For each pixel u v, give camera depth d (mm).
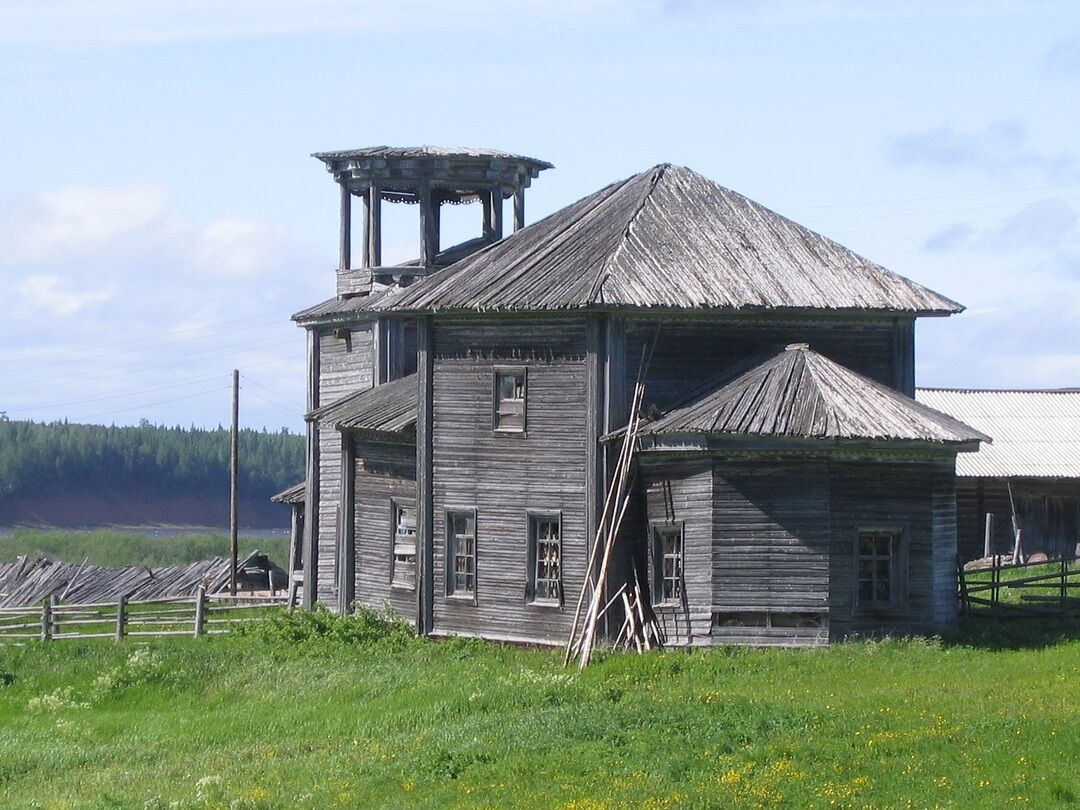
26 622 102938
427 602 89938
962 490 121938
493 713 67000
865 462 79312
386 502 97438
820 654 75875
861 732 57906
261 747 67750
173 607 113750
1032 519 122000
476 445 88125
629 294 82375
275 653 86562
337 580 105125
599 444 83062
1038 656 74188
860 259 90125
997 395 133125
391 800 56125
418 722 68125
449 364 89375
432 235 115000
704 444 78938
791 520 78750
